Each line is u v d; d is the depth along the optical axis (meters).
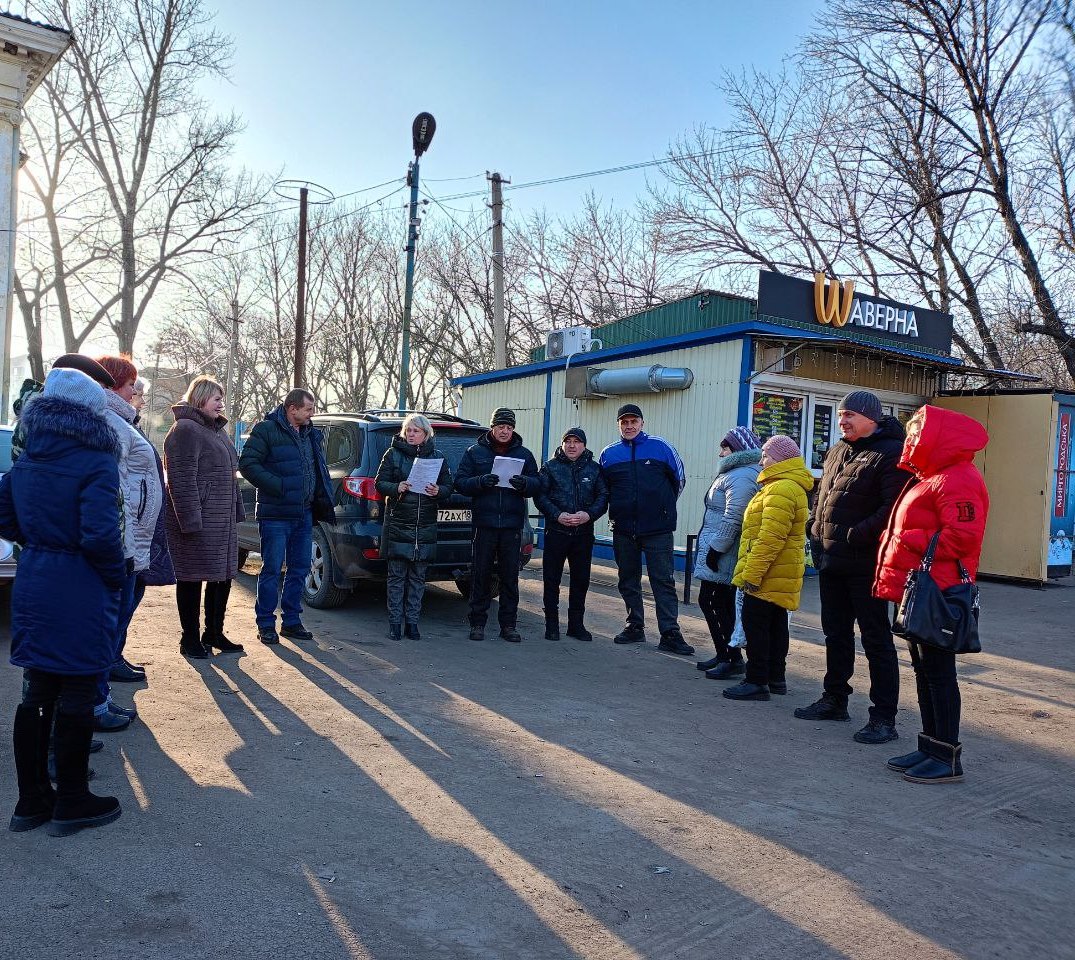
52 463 3.17
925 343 13.04
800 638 7.68
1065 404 11.93
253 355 38.09
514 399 14.83
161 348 36.56
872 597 4.80
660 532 6.97
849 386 11.92
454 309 32.91
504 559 7.00
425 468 6.57
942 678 4.23
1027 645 7.79
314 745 4.33
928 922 2.85
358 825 3.42
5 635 6.29
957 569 4.16
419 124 18.22
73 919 2.64
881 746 4.74
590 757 4.36
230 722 4.62
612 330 15.80
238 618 7.37
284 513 6.38
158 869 2.99
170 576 4.95
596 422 13.04
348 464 7.59
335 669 5.81
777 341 10.88
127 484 4.30
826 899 2.98
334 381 38.22
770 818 3.68
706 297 13.93
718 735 4.83
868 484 4.80
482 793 3.81
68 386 3.21
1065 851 3.47
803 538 5.52
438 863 3.13
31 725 3.22
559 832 3.44
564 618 8.14
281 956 2.50
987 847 3.48
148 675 5.42
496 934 2.67
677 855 3.28
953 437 4.14
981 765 4.53
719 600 6.19
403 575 6.87
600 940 2.66
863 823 3.67
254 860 3.09
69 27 27.06
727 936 2.72
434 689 5.48
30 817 3.26
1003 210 16.95
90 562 3.21
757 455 6.08
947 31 17.41
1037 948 2.71
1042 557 11.60
